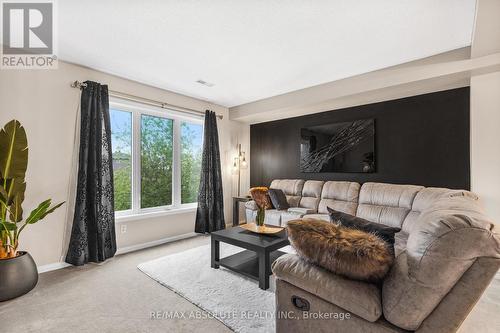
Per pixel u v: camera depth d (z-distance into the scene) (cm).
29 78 266
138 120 368
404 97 363
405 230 298
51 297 217
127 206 356
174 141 416
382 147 385
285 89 399
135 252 339
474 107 278
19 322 182
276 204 430
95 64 301
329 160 436
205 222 432
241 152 528
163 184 400
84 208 289
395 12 204
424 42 254
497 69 263
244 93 418
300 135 477
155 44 255
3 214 225
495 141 269
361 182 407
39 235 270
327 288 127
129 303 208
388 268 121
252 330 172
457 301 100
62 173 286
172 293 225
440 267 98
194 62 297
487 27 210
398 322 109
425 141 349
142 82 362
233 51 270
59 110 285
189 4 193
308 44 255
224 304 205
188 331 173
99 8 198
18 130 229
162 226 385
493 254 94
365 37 243
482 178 274
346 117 421
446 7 198
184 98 423
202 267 283
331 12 204
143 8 198
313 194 428
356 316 121
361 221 184
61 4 192
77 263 279
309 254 138
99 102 307
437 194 286
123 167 353
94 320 185
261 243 241
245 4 193
